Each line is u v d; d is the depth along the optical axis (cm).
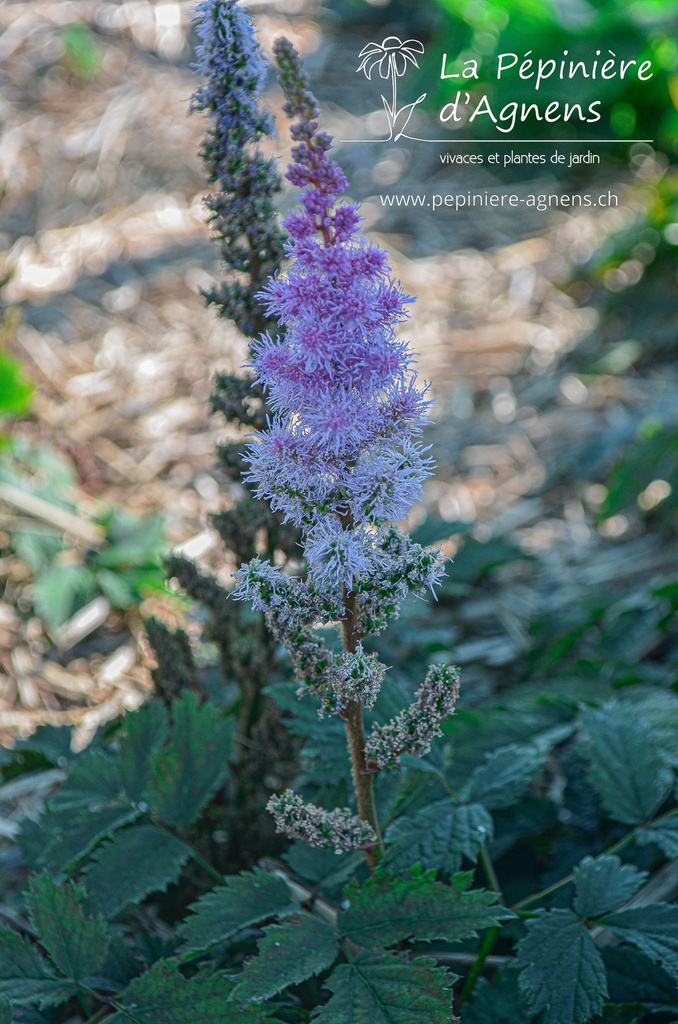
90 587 427
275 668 270
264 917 200
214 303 218
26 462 471
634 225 571
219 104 196
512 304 594
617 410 514
